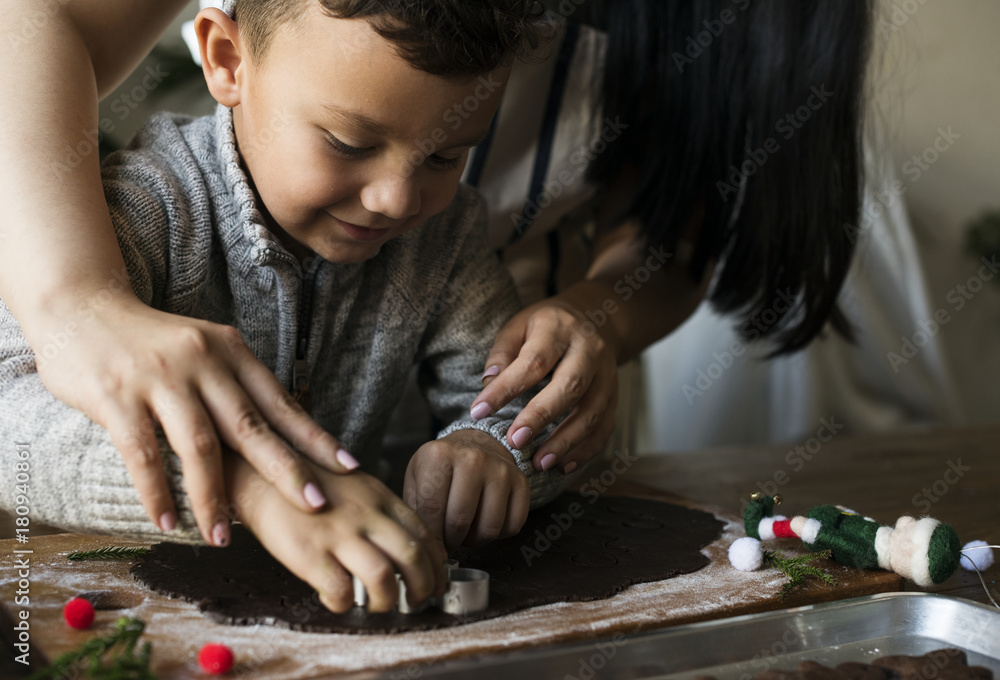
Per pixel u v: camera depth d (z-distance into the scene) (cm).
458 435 77
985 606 58
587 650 51
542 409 79
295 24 66
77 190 64
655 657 52
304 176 69
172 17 88
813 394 221
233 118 80
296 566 54
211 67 76
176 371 55
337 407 89
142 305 60
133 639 51
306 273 82
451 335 91
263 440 55
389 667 50
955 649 56
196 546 72
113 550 70
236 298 81
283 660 51
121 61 82
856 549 71
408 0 61
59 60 71
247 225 75
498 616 59
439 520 68
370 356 88
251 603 59
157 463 55
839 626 58
